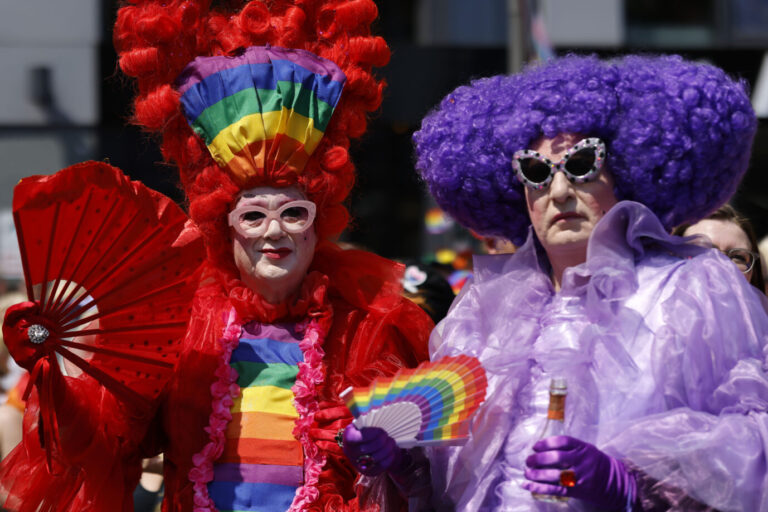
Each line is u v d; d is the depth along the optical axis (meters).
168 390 6.26
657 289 5.39
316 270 6.52
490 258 6.07
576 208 5.50
